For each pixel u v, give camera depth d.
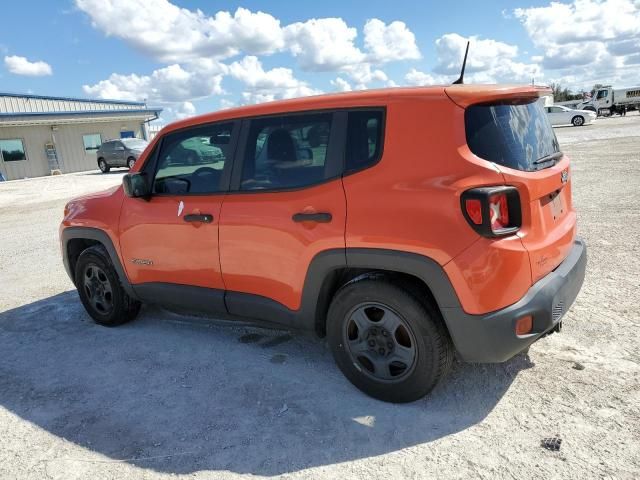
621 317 3.86
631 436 2.53
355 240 2.85
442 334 2.79
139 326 4.47
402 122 2.80
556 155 3.18
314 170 3.08
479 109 2.72
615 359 3.26
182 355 3.82
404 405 2.96
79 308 5.08
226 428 2.85
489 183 2.55
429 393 2.94
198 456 2.63
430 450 2.55
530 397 2.93
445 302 2.65
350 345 3.07
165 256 3.85
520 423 2.71
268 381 3.34
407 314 2.79
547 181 2.83
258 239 3.29
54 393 3.37
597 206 7.89
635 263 5.06
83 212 4.43
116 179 21.58
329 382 3.29
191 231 3.64
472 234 2.55
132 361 3.77
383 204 2.77
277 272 3.25
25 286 6.02
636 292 4.32
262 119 3.37
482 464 2.42
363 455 2.55
